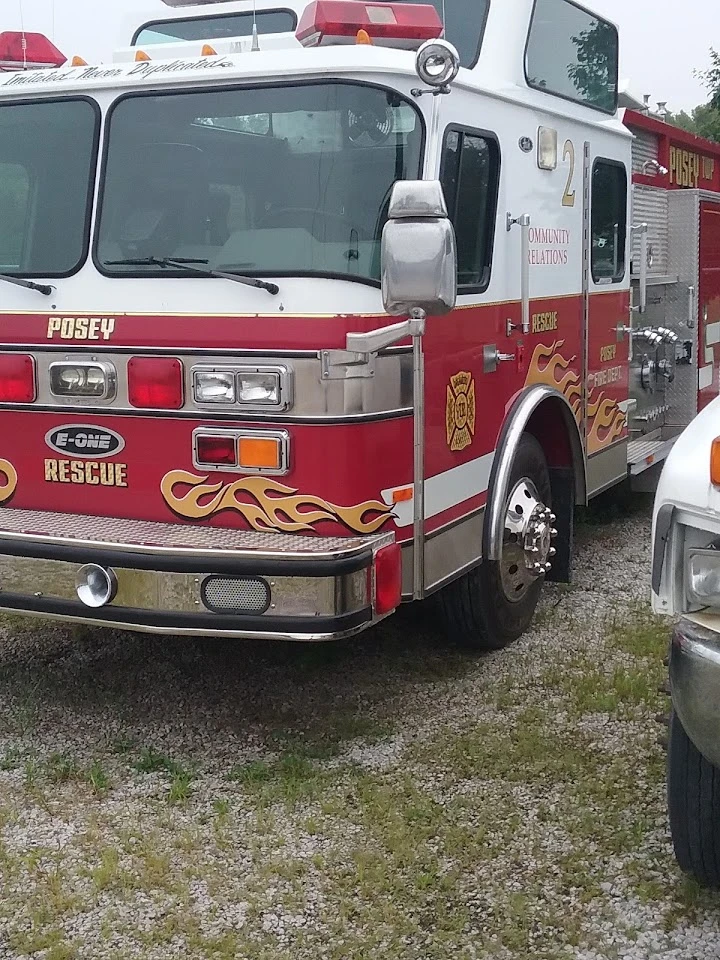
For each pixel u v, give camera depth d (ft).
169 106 13.29
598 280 19.29
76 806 12.19
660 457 22.52
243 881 10.77
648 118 22.50
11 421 13.88
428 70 12.50
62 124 13.85
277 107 12.84
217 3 17.92
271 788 12.48
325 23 13.05
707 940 9.86
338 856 11.14
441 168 13.33
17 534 12.80
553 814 11.85
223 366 12.56
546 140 16.69
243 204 12.91
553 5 17.10
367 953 9.71
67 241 13.65
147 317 12.96
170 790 12.49
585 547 21.89
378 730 13.84
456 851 11.19
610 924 10.11
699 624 9.32
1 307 13.88
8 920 10.23
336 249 12.50
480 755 13.16
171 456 13.05
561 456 18.01
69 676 15.57
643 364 22.66
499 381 15.52
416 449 13.14
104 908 10.39
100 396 13.25
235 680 15.40
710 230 24.66
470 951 9.75
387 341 12.07
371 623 12.48
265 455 12.55
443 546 14.12
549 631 17.21
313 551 11.91
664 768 12.78
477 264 14.85
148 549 12.17
